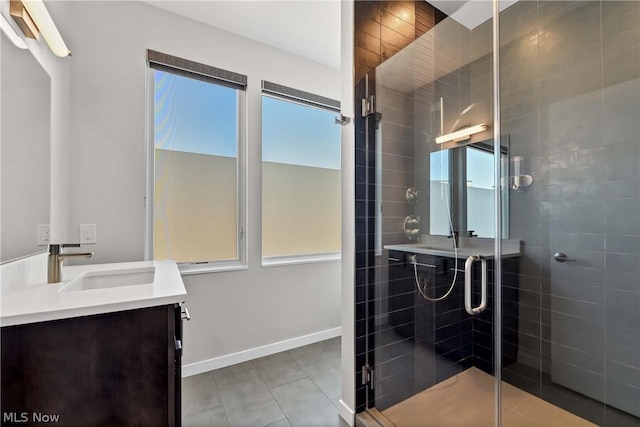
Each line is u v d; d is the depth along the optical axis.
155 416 1.01
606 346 1.54
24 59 1.18
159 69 2.00
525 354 1.83
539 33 1.78
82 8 1.74
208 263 2.23
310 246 2.76
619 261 1.50
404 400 1.76
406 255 1.81
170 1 1.93
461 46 2.02
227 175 2.33
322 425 1.59
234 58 2.28
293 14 2.06
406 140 1.83
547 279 1.75
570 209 1.66
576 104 1.64
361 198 1.69
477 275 1.98
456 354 1.98
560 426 1.57
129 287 1.14
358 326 1.65
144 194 1.93
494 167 1.93
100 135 1.78
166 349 1.03
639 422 1.44
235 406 1.73
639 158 1.43
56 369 0.89
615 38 1.50
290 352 2.45
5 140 1.04
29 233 1.22
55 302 0.94
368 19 1.74
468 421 1.60
